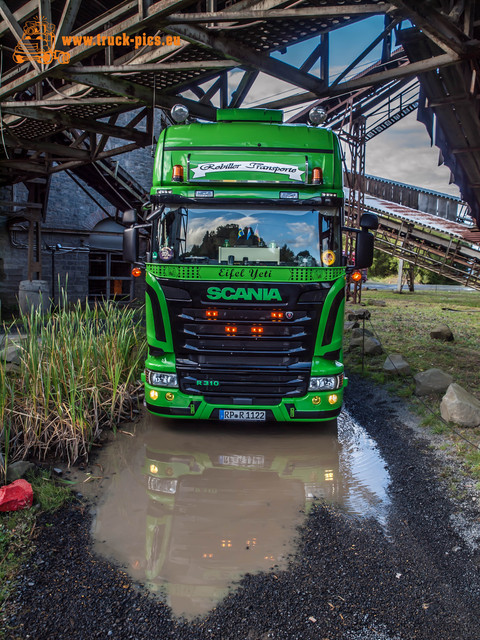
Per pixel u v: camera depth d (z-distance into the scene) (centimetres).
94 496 433
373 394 740
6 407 504
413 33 708
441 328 1155
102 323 688
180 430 595
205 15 538
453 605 301
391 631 280
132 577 323
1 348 677
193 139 557
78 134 1279
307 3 568
